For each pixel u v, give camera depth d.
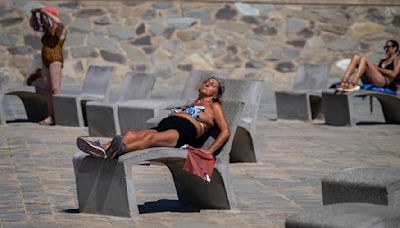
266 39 36.09
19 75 34.19
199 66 35.66
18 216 12.59
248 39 35.97
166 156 12.66
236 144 18.28
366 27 36.69
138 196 14.48
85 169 12.81
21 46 34.16
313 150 20.17
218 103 13.71
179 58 35.53
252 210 13.36
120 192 12.55
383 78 25.59
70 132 23.50
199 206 13.60
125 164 12.41
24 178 15.95
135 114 20.94
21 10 34.19
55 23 25.33
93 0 34.78
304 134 23.27
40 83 26.88
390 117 26.02
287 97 26.95
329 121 25.67
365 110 29.84
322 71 27.53
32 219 12.38
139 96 23.73
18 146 20.38
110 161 12.57
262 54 36.06
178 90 34.72
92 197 12.79
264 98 33.53
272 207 13.60
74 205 13.53
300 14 36.28
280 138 22.36
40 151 19.55
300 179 16.25
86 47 34.75
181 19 35.47
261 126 25.27
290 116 27.00
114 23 35.00
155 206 13.62
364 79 25.95
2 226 11.87
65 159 18.36
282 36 36.22
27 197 14.12
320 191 15.01
